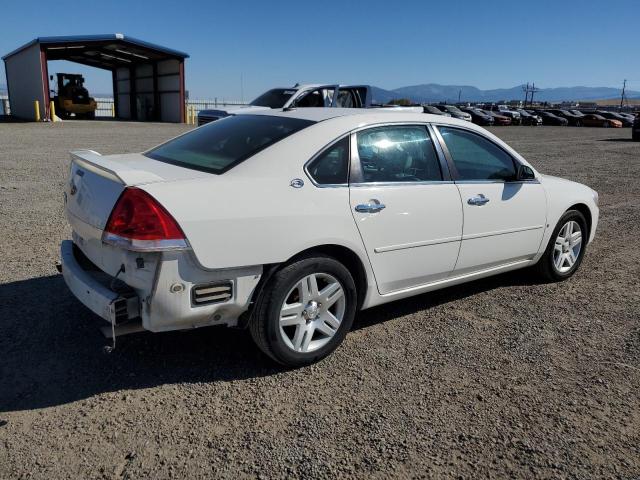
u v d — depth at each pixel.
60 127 27.94
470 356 3.79
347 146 3.70
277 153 3.46
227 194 3.14
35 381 3.27
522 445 2.84
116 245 2.97
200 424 2.93
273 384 3.35
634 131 26.73
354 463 2.66
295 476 2.56
